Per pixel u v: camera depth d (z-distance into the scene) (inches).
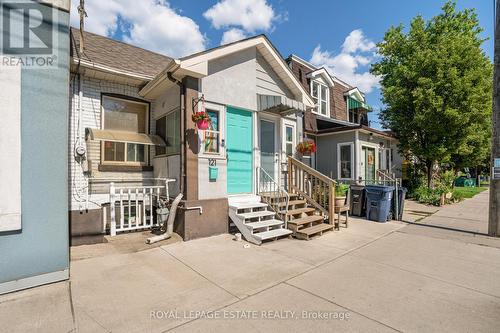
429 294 136.3
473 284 148.6
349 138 478.6
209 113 247.6
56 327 104.8
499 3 246.1
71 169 236.1
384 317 114.6
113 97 271.6
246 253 197.2
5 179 127.7
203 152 236.5
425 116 470.9
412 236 253.9
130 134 265.1
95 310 117.4
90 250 191.5
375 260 186.7
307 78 537.6
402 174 629.9
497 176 249.1
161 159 273.9
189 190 224.2
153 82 246.4
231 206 246.4
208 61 243.8
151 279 150.2
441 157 510.3
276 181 314.5
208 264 174.1
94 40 307.0
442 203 455.8
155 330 103.8
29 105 136.2
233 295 133.6
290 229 248.2
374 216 322.3
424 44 518.3
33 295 129.0
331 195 269.3
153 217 273.3
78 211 204.2
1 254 127.8
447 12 532.7
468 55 466.6
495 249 213.2
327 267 173.0
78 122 243.1
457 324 109.6
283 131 321.4
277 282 149.3
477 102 453.1
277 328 106.0
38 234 137.6
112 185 227.9
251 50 285.0
